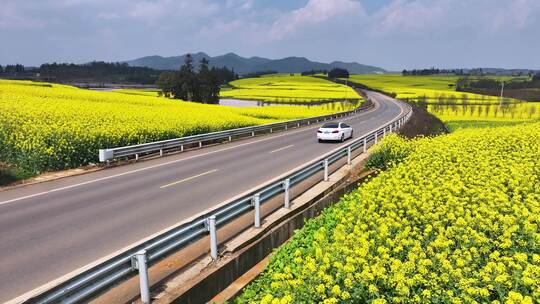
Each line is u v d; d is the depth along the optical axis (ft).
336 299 15.92
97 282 16.39
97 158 54.34
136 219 30.09
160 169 50.37
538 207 27.45
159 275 21.54
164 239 19.65
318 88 454.81
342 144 77.30
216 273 20.97
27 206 33.63
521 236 22.85
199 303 19.65
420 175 37.42
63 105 90.33
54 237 26.43
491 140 57.16
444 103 271.28
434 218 25.63
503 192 31.27
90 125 63.00
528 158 44.09
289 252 25.82
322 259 19.77
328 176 45.70
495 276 18.31
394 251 21.20
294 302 16.93
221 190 39.14
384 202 29.04
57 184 41.91
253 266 24.63
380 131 74.90
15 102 87.45
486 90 396.16
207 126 84.17
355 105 264.31
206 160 57.52
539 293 16.81
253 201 27.71
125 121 73.31
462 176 37.81
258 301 18.97
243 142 80.48
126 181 43.32
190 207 33.22
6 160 50.11
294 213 32.32
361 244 20.97
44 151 48.08
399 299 16.47
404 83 560.20
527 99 318.86
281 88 463.42
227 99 370.32
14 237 26.45
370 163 50.98
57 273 21.39
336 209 34.37
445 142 55.88
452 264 19.65
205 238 27.02
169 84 352.90
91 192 38.40
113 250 24.25
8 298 18.93
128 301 18.94
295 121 118.11
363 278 17.43
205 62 356.18
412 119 112.98
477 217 24.53
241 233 27.35
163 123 74.84
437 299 16.83
